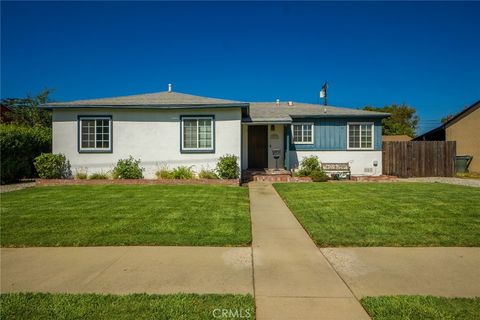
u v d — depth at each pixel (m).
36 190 10.62
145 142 13.55
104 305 3.14
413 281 3.76
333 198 9.03
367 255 4.66
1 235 5.53
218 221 6.48
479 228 5.86
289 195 9.65
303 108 18.14
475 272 4.01
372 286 3.63
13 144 13.34
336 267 4.22
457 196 9.20
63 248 5.00
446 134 22.69
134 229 5.88
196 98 15.06
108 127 13.45
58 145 13.45
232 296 3.34
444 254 4.67
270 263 4.39
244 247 5.07
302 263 4.38
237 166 13.20
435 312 2.97
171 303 3.18
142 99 14.66
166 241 5.22
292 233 5.88
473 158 20.11
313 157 15.23
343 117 15.88
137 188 11.02
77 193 9.95
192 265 4.31
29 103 25.77
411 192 10.05
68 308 3.08
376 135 15.93
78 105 13.00
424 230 5.74
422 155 16.30
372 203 8.22
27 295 3.38
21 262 4.42
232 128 13.35
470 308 3.05
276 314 3.02
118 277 3.91
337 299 3.32
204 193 9.96
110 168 13.48
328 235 5.51
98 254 4.73
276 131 15.92
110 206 7.91
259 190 11.17
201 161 13.45
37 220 6.53
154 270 4.13
